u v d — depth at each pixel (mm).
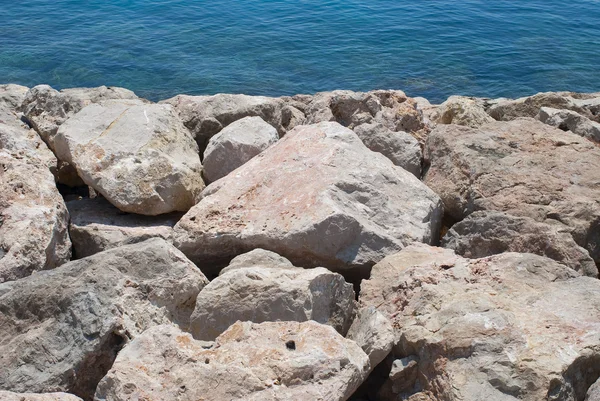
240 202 4215
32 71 12805
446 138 4895
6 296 3258
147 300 3295
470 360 2904
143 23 15445
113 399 2707
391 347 3082
